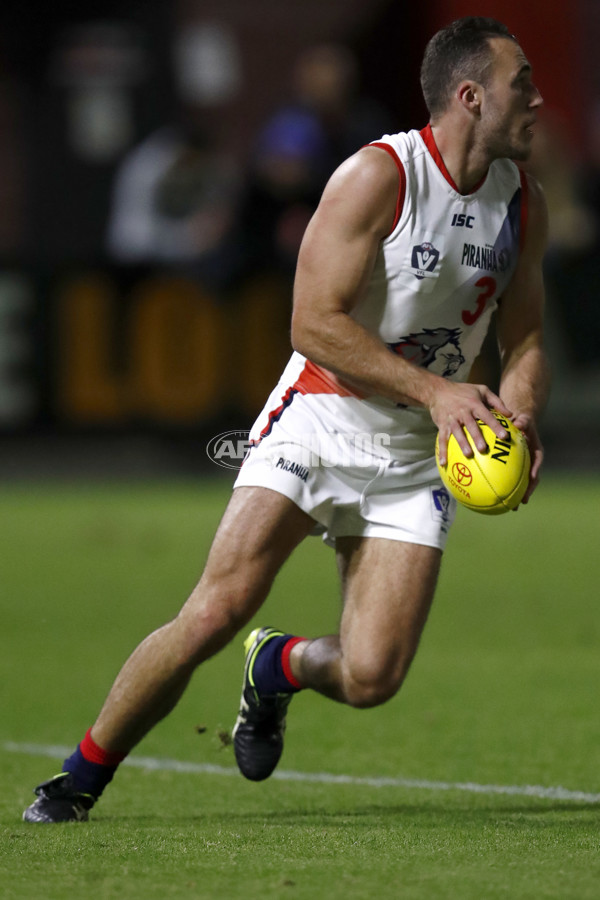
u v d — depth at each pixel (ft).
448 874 37.73
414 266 48.91
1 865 39.29
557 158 170.91
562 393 176.65
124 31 247.09
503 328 52.95
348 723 66.90
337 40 258.16
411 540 50.52
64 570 119.24
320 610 99.81
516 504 47.06
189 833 44.29
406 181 48.24
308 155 160.76
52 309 169.68
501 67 48.03
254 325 169.89
